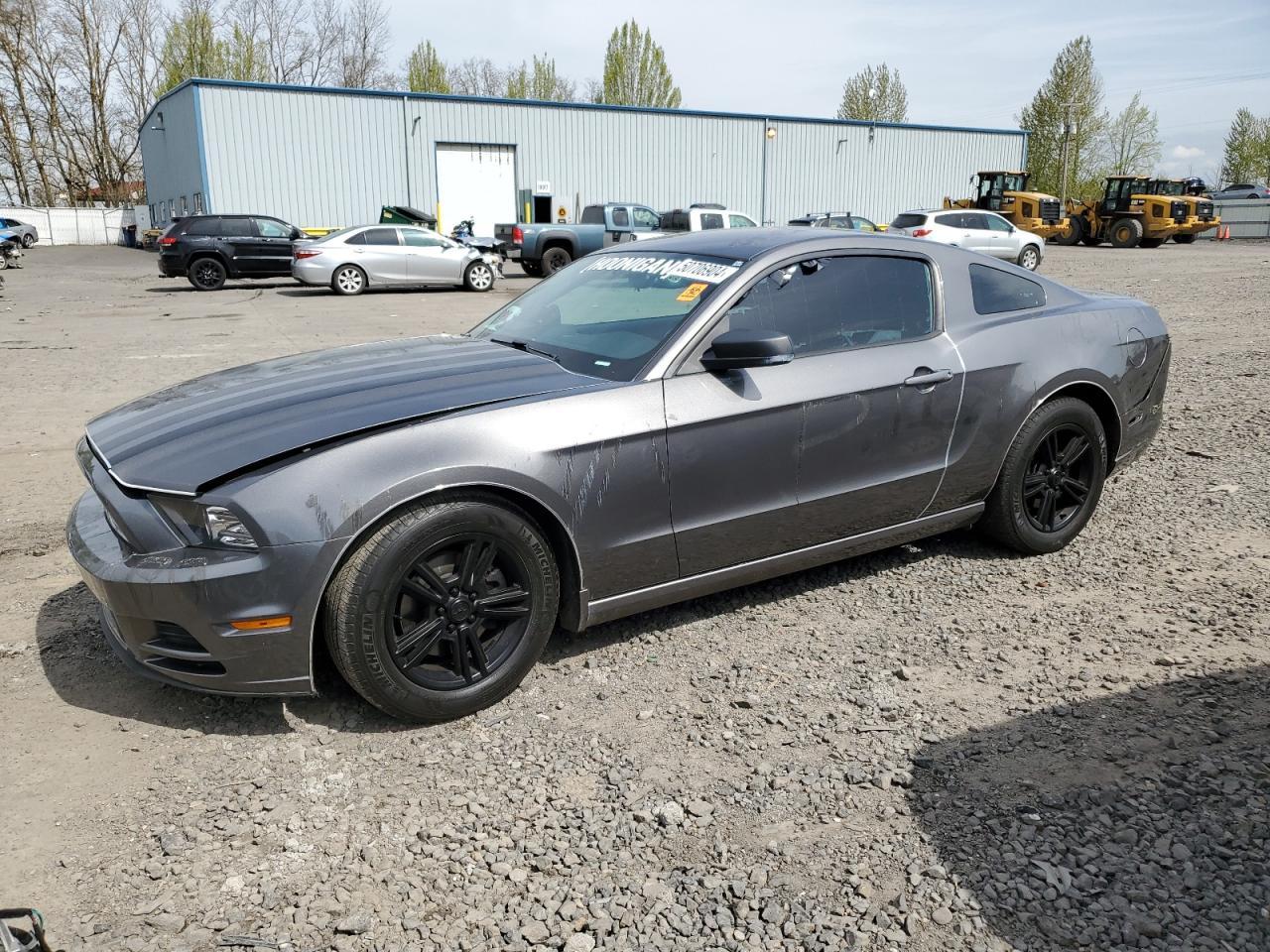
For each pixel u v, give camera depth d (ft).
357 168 110.22
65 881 7.56
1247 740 9.29
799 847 7.91
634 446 10.38
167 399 11.32
